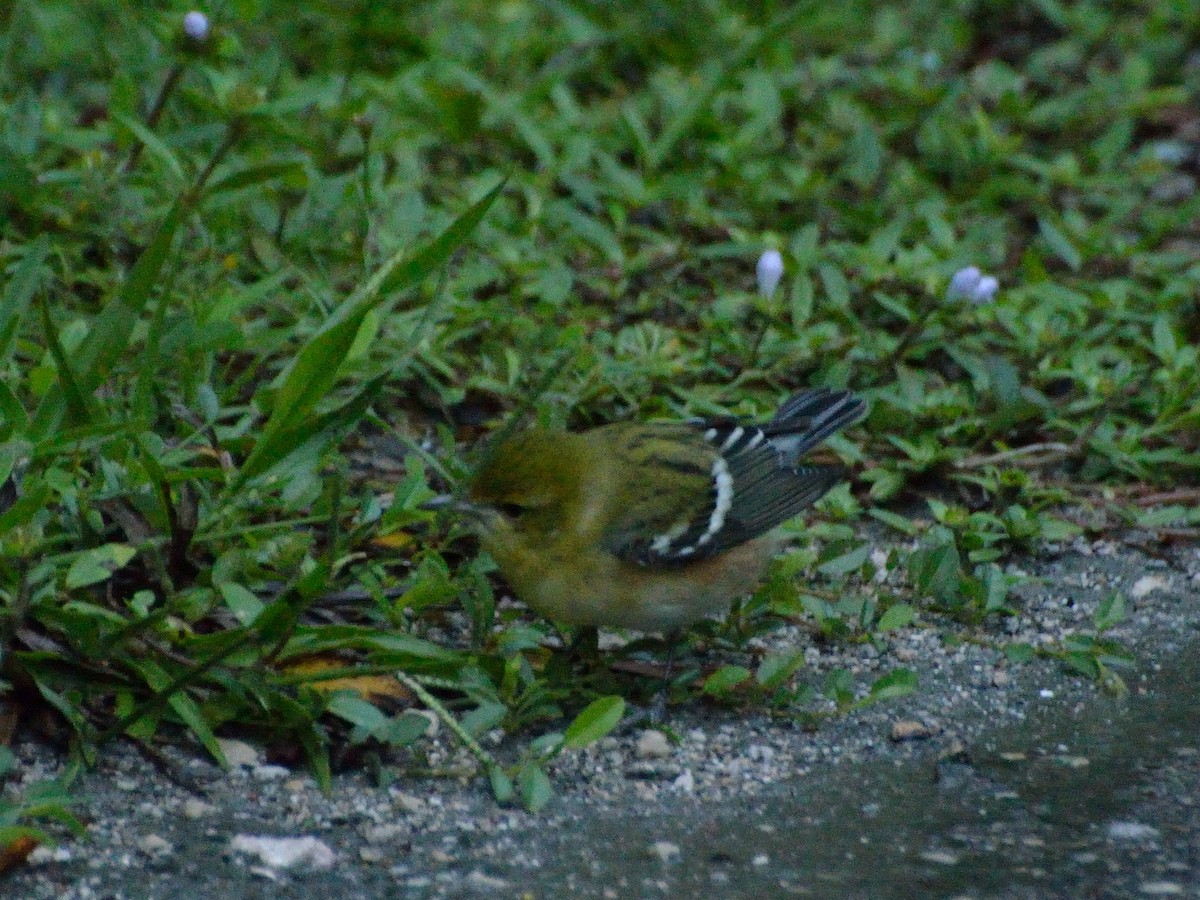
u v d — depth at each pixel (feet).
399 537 35.99
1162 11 67.92
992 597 35.91
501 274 45.93
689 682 32.86
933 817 29.58
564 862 27.61
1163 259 51.78
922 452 41.11
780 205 53.67
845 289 45.47
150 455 30.96
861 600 35.60
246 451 36.19
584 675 33.42
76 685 29.35
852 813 29.63
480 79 55.01
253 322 42.24
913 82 59.82
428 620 34.04
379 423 36.32
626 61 62.54
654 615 32.17
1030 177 59.00
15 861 26.21
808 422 36.47
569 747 29.25
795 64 63.62
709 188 53.42
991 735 32.60
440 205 51.49
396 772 29.60
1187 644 36.60
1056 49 66.74
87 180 42.86
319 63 58.70
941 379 45.37
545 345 41.88
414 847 27.73
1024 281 49.83
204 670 28.25
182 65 44.60
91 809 27.81
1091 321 48.93
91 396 32.53
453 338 42.47
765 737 32.09
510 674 30.58
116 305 33.19
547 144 53.06
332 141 51.88
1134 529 41.11
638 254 50.19
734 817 29.32
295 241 44.68
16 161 42.86
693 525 31.96
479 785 29.66
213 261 42.70
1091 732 32.86
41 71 55.16
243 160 47.70
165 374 38.52
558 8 61.00
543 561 31.68
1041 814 29.78
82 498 31.04
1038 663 35.40
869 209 51.90
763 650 34.55
